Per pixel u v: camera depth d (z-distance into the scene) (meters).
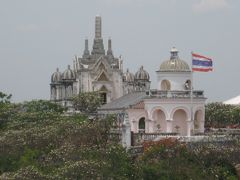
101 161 196.75
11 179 180.75
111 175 191.12
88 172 186.62
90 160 197.62
